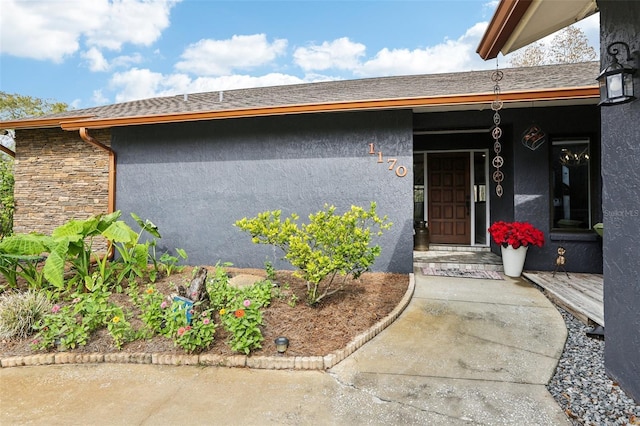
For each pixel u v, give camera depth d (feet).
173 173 21.50
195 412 7.57
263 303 12.84
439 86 22.20
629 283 7.87
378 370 9.29
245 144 20.68
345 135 19.53
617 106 8.08
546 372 9.03
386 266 18.99
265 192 20.44
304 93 26.22
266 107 18.60
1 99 55.16
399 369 9.32
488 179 25.44
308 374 9.16
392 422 7.16
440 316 12.84
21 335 11.00
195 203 21.25
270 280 15.37
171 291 15.02
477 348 10.41
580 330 11.74
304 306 13.14
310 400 7.99
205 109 21.11
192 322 10.52
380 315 12.54
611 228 8.43
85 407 7.80
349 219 12.68
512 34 9.49
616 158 8.18
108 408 7.75
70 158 25.02
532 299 14.65
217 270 16.49
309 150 19.94
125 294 14.88
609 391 8.17
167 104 27.48
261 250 20.45
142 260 16.16
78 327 10.66
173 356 9.85
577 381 8.65
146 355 9.93
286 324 11.62
